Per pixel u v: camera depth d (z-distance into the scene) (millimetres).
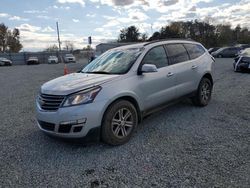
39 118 4016
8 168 3527
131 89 4219
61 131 3754
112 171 3320
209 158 3514
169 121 5203
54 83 4270
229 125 4801
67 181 3139
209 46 74938
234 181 2924
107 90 3893
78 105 3670
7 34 78562
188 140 4188
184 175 3117
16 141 4504
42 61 53125
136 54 4691
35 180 3191
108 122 3908
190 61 5688
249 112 5562
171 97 5121
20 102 7973
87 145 4160
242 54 13453
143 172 3252
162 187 2904
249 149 3736
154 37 73500
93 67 5039
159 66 4891
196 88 5867
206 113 5633
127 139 4195
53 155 3867
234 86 8805
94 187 2992
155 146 4012
